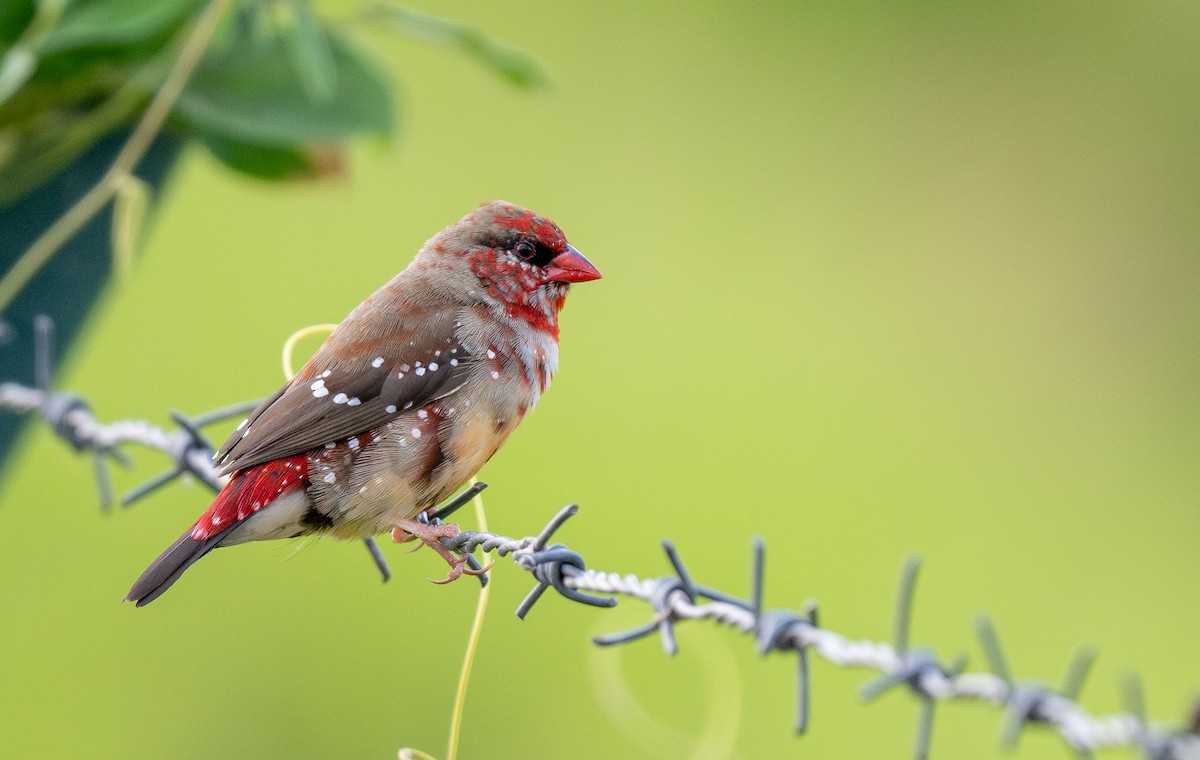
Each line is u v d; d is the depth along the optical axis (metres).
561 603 9.59
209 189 12.38
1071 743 3.83
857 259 13.35
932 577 11.03
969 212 13.92
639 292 12.73
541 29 13.93
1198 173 14.05
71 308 7.45
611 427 11.61
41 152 7.30
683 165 13.59
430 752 9.36
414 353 6.48
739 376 12.23
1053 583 11.28
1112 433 12.86
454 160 13.13
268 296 11.77
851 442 12.03
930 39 14.52
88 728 9.44
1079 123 14.24
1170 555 11.78
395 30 7.40
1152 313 13.56
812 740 9.09
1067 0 14.50
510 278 6.90
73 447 6.88
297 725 9.48
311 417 6.24
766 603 10.68
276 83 7.19
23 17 6.91
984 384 12.86
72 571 10.07
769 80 14.21
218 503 6.11
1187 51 14.38
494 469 11.08
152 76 7.18
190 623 9.85
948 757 9.09
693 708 8.88
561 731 9.27
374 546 6.52
